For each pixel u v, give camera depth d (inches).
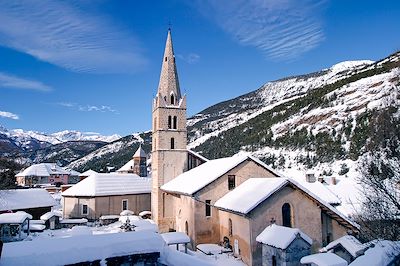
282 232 951.6
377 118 752.3
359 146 3563.0
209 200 1385.3
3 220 1412.4
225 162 1562.5
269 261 965.8
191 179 1600.6
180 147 1971.0
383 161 718.5
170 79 2017.7
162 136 1946.4
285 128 5502.0
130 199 2304.4
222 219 1346.0
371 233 855.1
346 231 1209.4
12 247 326.6
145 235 379.2
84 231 1521.9
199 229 1354.6
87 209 2164.1
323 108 5231.3
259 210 1115.3
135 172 3282.5
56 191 3705.7
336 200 1705.2
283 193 1149.7
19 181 4446.4
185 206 1502.2
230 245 1263.5
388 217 689.0
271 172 1481.3
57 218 1892.2
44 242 341.4
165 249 374.9
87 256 329.7
